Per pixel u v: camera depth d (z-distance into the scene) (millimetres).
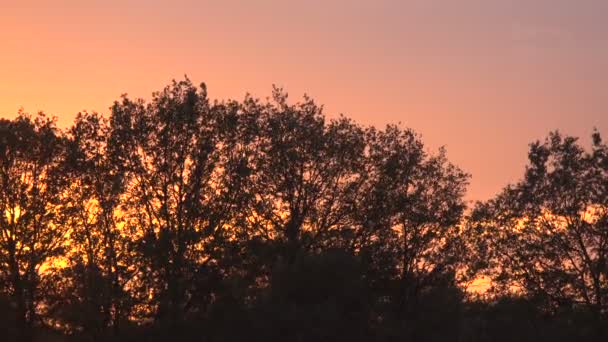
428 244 63938
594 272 60031
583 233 61375
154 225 63156
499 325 62125
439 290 61375
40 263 63312
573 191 62500
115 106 64625
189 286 60188
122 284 59969
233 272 61188
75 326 58750
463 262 63438
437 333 59500
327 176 64438
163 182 63500
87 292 58469
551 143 64125
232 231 63031
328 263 53562
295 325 50656
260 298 53469
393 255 62000
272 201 63719
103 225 63312
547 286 60719
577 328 59688
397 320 57875
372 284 60125
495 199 64312
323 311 51000
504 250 62906
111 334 58312
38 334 61719
